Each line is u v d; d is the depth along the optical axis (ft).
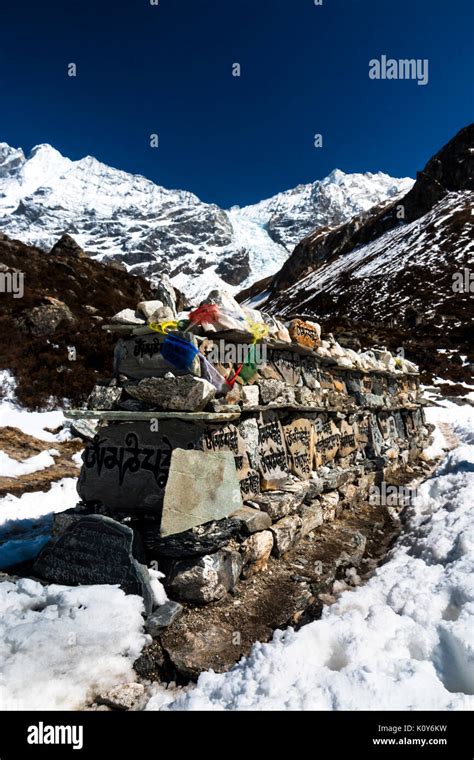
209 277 612.29
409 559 17.19
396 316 195.21
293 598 13.58
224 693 9.59
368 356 35.47
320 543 18.21
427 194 311.06
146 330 14.76
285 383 19.80
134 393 14.69
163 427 14.23
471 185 296.10
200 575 12.77
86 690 10.01
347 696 9.18
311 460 21.40
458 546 16.12
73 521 13.80
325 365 26.35
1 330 57.67
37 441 38.24
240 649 11.19
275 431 18.79
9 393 47.70
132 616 11.55
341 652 11.05
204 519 13.15
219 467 14.11
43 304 62.59
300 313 243.19
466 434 52.80
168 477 13.06
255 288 498.69
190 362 14.08
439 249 244.42
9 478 29.45
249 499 16.19
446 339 159.84
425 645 11.19
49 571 13.65
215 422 14.80
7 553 16.66
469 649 10.41
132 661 10.89
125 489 14.33
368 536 20.58
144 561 13.07
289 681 9.73
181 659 10.70
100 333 61.31
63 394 49.42
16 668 9.79
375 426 32.50
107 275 110.63
